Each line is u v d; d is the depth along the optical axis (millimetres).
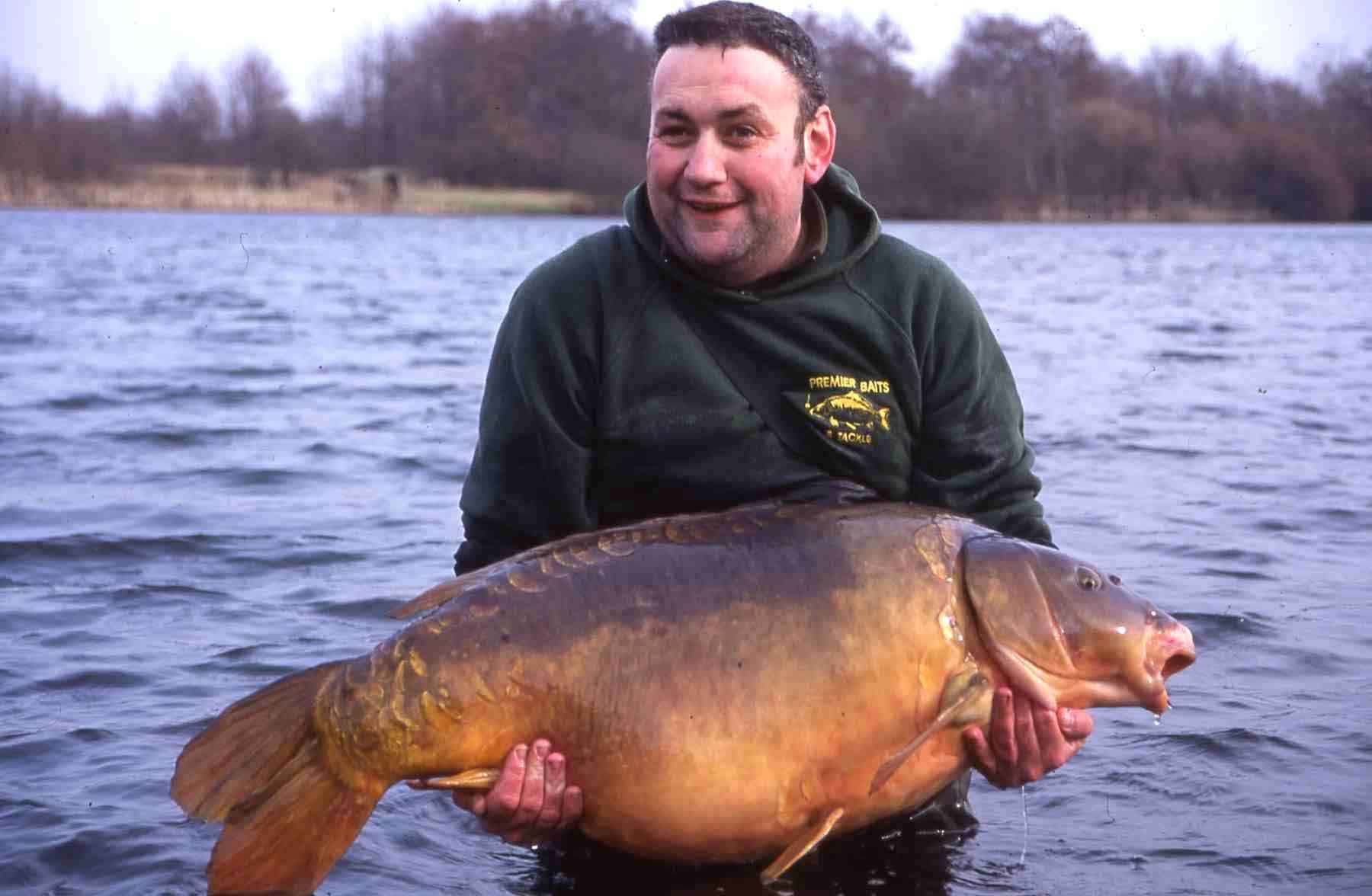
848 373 3754
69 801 3846
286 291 22906
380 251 34531
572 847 3678
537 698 3176
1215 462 8875
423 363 13992
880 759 3244
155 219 51000
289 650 5070
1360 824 3762
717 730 3174
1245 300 22391
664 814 3223
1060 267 30422
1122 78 55594
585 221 53594
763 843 3289
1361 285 25906
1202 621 5508
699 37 3584
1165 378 13070
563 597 3225
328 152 62594
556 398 3775
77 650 5059
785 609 3215
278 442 9320
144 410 10586
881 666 3201
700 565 3266
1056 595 3287
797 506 3428
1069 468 8680
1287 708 4609
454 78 60781
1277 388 12430
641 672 3182
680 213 3629
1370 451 9250
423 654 3160
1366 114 54469
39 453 8797
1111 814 3885
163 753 4168
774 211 3619
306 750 3193
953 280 3867
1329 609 5664
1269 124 54906
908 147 53781
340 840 3170
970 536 3365
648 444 3744
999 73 55281
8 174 57844
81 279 24516
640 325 3746
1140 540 6816
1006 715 3277
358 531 6871
